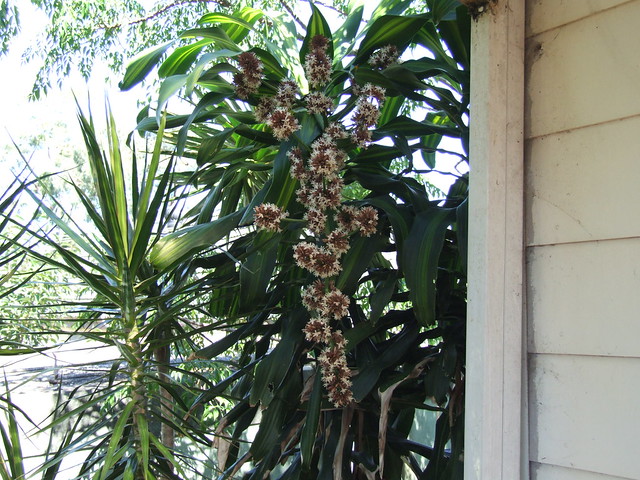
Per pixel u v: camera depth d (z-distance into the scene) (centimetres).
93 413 224
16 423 134
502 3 95
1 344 130
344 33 170
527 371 94
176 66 159
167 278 155
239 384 154
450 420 125
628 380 83
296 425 140
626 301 84
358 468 143
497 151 93
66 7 379
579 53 91
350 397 123
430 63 137
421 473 140
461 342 129
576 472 87
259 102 138
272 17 184
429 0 125
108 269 131
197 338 237
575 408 88
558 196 92
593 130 89
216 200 149
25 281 139
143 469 126
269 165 149
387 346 141
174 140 176
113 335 141
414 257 117
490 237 92
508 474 91
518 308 94
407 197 143
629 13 86
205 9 381
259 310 143
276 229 121
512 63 95
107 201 122
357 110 129
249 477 150
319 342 136
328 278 127
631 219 84
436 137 186
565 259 91
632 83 85
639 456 82
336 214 130
